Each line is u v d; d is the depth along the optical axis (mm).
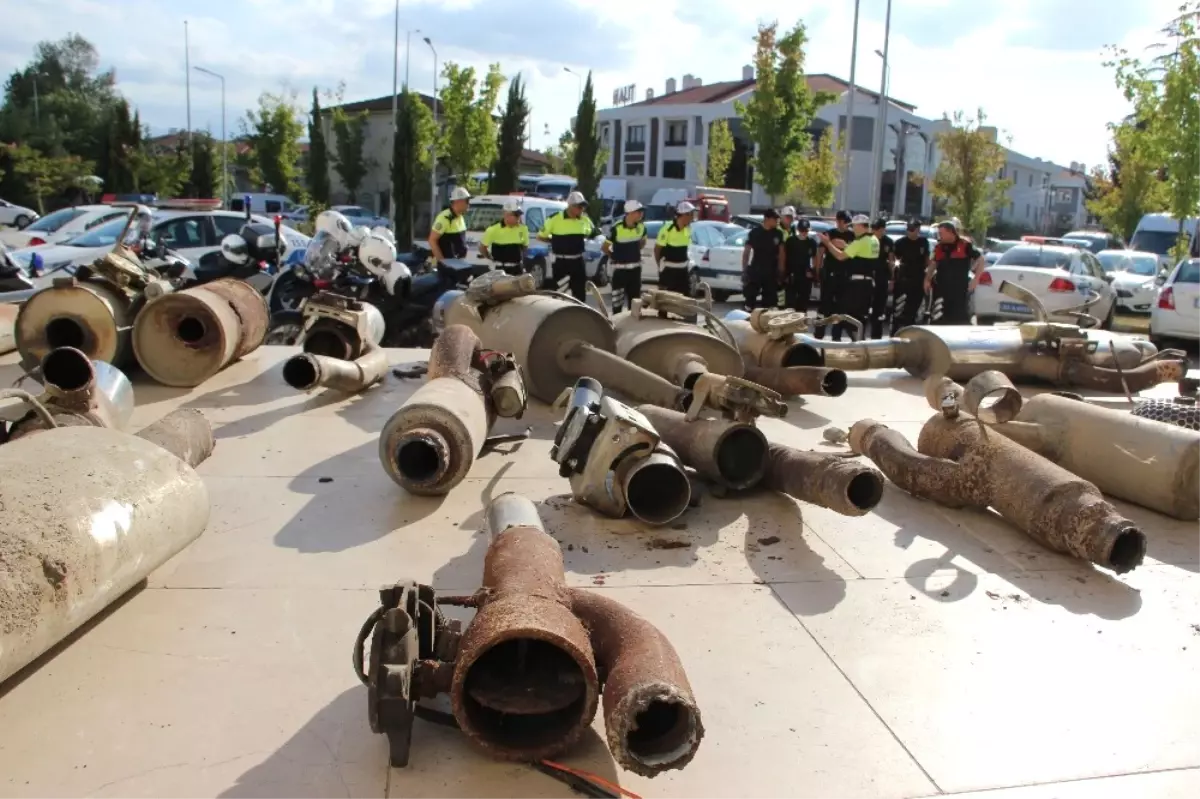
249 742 2924
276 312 10031
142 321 7238
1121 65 18141
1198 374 8758
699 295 18359
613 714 2527
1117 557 4332
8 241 14336
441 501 5012
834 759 2957
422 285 10219
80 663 3324
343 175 52875
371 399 7254
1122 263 21094
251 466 5523
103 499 3348
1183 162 17656
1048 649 3682
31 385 6832
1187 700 3355
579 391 5031
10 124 56656
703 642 3641
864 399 7848
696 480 5383
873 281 12125
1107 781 2895
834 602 4016
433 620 2938
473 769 2832
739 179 53188
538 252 18844
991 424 5188
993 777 2896
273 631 3592
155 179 46875
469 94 35844
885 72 29062
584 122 42125
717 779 2840
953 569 4383
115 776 2750
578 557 4355
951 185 35219
